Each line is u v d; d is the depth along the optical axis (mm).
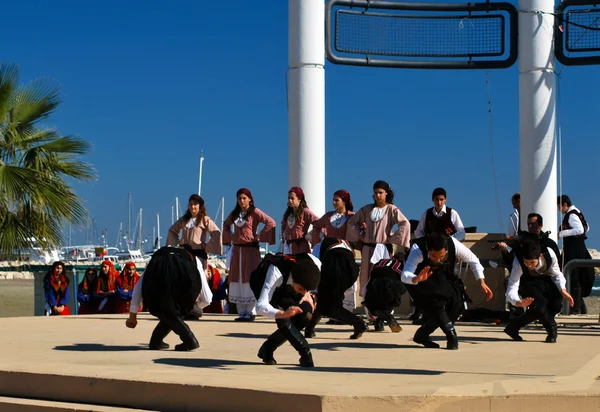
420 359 7734
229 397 5730
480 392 5586
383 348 8734
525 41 13117
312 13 13070
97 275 16312
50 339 9531
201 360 7570
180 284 8297
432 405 5410
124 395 6152
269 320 12539
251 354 8086
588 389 5688
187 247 12258
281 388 5676
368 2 13562
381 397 5383
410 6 13680
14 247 15508
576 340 9695
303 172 13023
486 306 13312
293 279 7035
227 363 7355
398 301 10195
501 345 9094
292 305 7188
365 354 8164
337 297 9594
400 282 10219
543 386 5820
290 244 11914
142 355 7988
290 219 11922
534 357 7922
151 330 10656
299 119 13055
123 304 15922
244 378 6238
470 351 8461
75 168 16156
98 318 12828
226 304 16172
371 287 10195
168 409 5969
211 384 5871
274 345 7262
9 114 15812
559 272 9430
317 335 10188
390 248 11297
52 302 15477
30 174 15359
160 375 6387
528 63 13094
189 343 8344
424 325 8820
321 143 13133
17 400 6449
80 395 6344
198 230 12422
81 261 42531
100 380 6258
